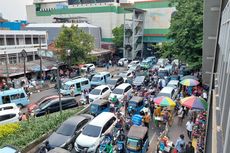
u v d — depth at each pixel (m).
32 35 45.16
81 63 39.72
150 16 59.94
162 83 27.70
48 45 51.50
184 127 18.20
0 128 16.56
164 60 45.53
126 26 57.50
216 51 15.32
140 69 40.03
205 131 13.95
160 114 18.56
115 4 62.41
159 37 59.66
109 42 63.41
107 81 30.92
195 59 24.05
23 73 34.88
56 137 15.59
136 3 60.94
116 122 17.38
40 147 15.55
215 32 15.93
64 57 39.06
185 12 25.05
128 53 58.88
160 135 16.12
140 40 61.00
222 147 6.10
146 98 22.66
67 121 16.84
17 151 12.23
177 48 25.25
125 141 14.50
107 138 15.41
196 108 15.99
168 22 57.91
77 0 66.38
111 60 57.00
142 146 13.70
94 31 59.97
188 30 23.25
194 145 14.08
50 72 39.31
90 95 25.59
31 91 31.41
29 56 43.59
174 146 13.99
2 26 53.56
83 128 16.36
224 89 7.23
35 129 17.22
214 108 9.27
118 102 22.84
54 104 22.52
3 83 30.42
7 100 23.94
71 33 39.28
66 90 28.56
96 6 63.41
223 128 6.53
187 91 23.83
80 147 14.99
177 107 20.75
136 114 19.11
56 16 71.31
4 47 39.56
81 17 63.00
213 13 14.62
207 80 22.28
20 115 20.45
